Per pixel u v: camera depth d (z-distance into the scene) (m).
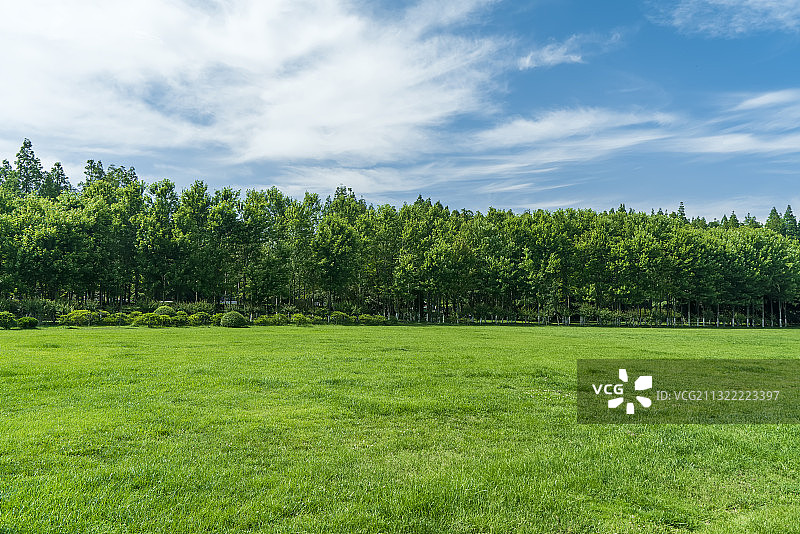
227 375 14.44
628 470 7.44
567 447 8.55
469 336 33.22
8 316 33.59
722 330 51.28
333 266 57.28
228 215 55.41
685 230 68.56
